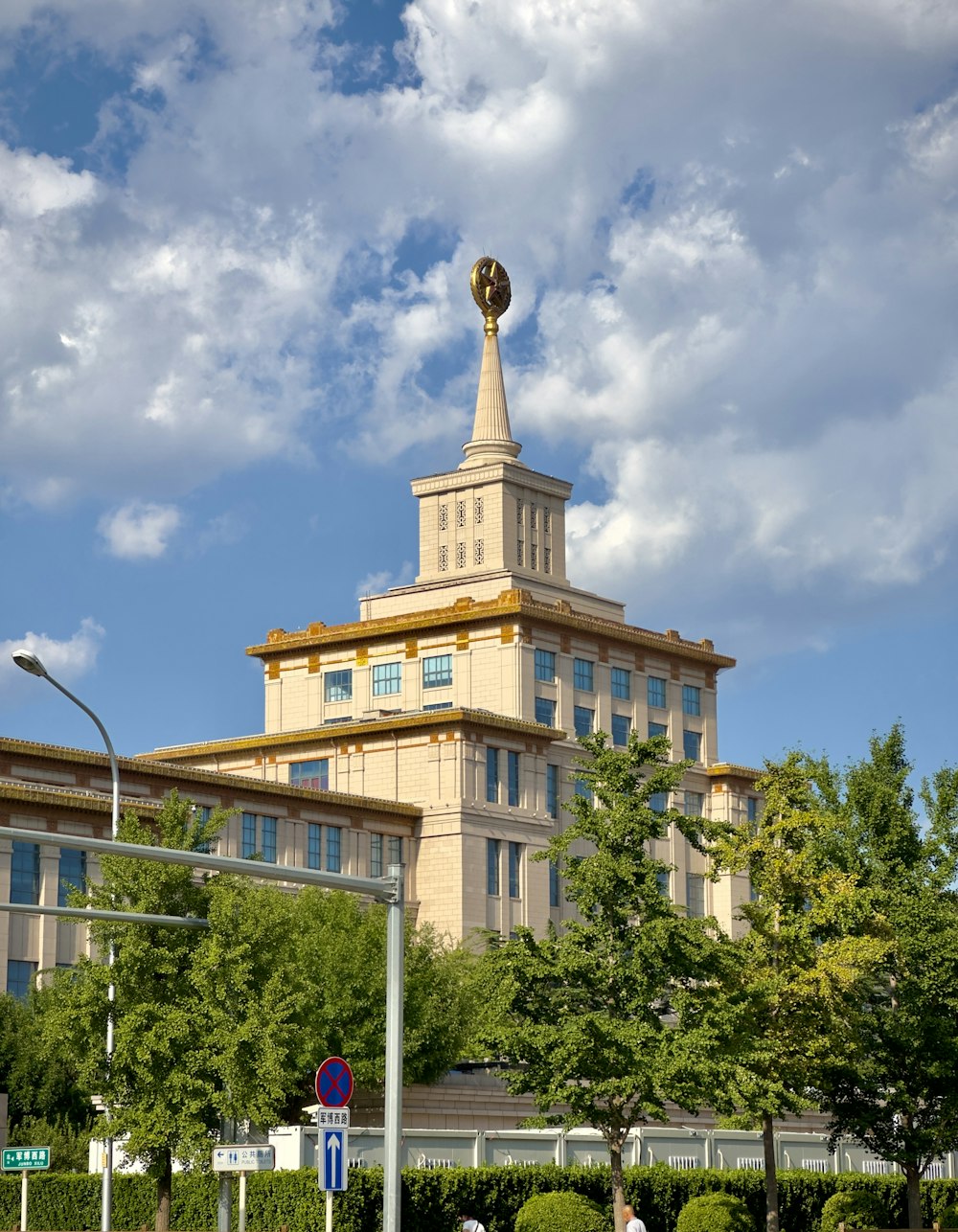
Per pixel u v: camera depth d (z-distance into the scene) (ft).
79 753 294.87
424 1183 192.75
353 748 362.74
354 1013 239.50
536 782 361.10
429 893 345.92
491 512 387.96
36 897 267.39
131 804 279.08
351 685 387.14
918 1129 208.95
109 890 176.65
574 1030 175.52
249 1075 169.99
